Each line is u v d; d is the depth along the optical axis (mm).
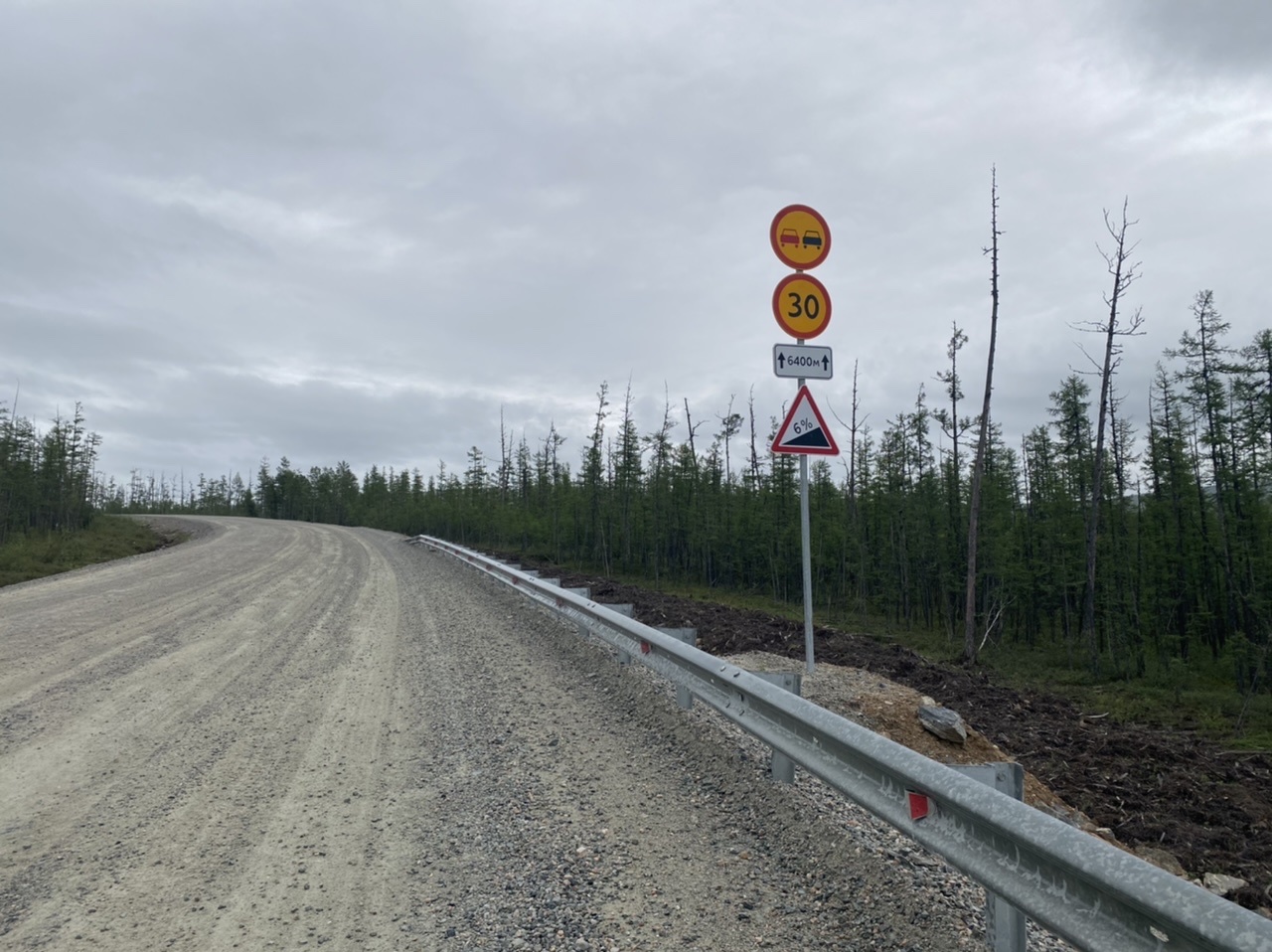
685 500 41281
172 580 17922
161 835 4137
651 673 7652
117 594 15180
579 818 4234
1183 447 29547
